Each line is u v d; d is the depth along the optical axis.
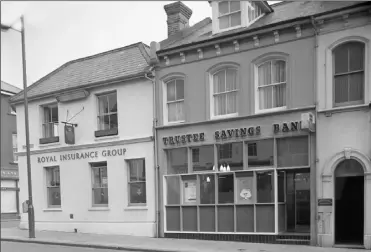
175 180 13.09
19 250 11.32
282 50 11.22
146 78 13.74
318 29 10.64
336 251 9.43
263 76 11.77
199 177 12.54
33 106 16.80
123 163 14.17
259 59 11.61
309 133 10.64
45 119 16.72
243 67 11.88
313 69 10.73
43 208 16.14
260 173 11.48
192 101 12.82
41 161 16.34
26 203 14.99
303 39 10.91
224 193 12.09
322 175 10.34
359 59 10.23
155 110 13.59
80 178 15.19
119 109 14.41
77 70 16.83
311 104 10.71
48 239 12.99
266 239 11.14
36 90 16.86
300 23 10.76
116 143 14.33
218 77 12.59
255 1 12.80
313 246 10.27
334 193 10.28
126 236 13.42
